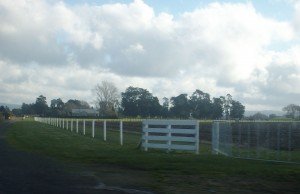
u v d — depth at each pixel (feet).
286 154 71.82
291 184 42.86
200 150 85.61
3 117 419.54
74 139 115.75
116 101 414.82
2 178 43.98
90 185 41.01
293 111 232.53
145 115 385.29
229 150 72.18
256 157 67.56
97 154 71.10
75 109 531.09
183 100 347.97
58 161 61.57
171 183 42.91
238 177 46.83
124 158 64.39
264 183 43.29
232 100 322.14
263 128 84.53
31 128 195.62
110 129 188.34
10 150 78.33
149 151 77.87
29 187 38.83
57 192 36.76
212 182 43.68
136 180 44.62
